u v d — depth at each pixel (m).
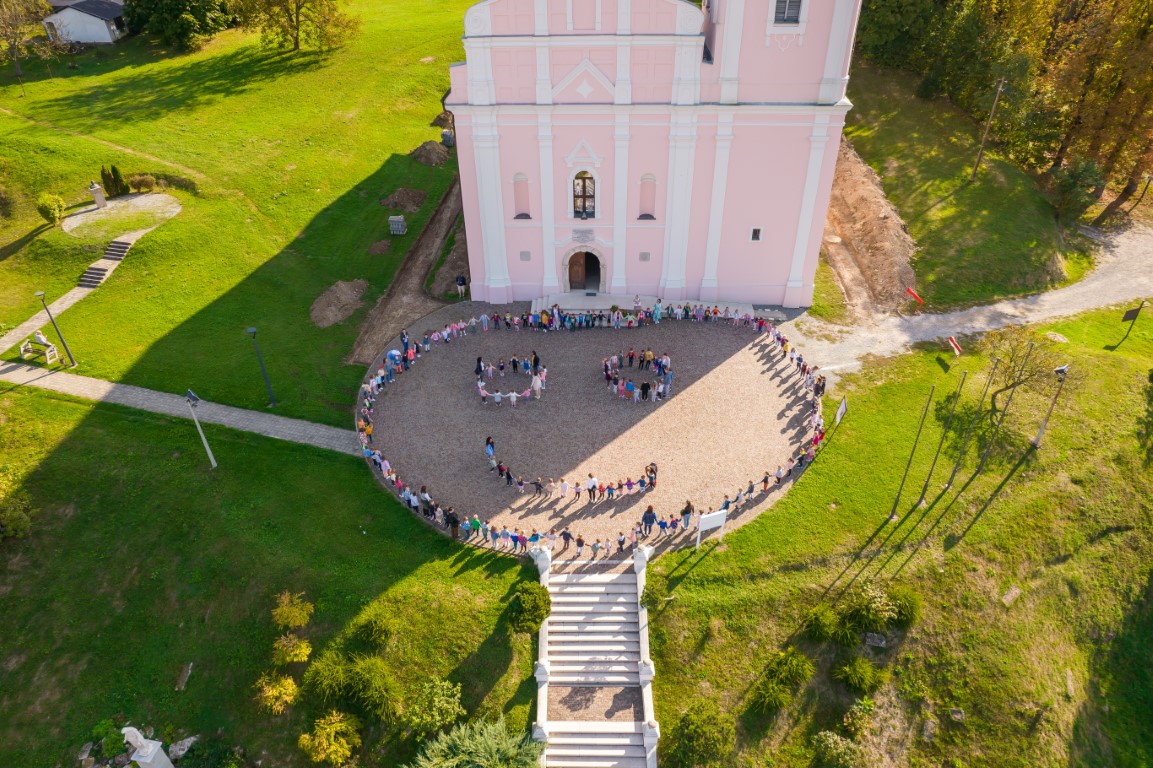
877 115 58.50
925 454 35.22
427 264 48.06
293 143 57.31
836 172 56.12
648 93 37.69
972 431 36.16
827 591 29.97
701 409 37.25
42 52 65.44
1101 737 28.44
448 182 55.69
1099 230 54.66
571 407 37.41
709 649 28.73
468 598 29.28
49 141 55.03
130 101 61.91
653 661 28.55
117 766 26.92
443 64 69.75
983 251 48.59
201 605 29.67
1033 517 32.59
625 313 42.94
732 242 42.44
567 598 29.66
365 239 49.62
